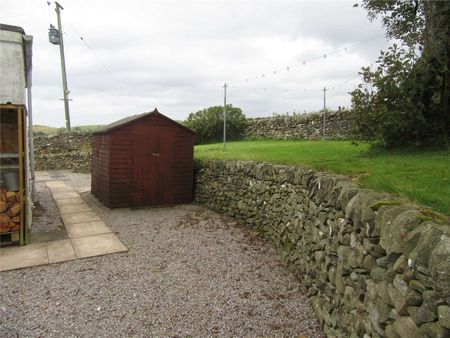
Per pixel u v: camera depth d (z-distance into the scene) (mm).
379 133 5012
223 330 3334
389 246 2102
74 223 7164
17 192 5691
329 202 3600
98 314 3555
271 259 5262
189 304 3816
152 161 8836
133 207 8656
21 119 5570
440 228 1740
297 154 7152
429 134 4773
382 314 2184
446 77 4473
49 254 5301
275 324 3473
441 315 1553
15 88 5664
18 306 3686
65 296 3938
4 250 5457
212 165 8672
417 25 6375
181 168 9289
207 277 4559
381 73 4941
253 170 6715
